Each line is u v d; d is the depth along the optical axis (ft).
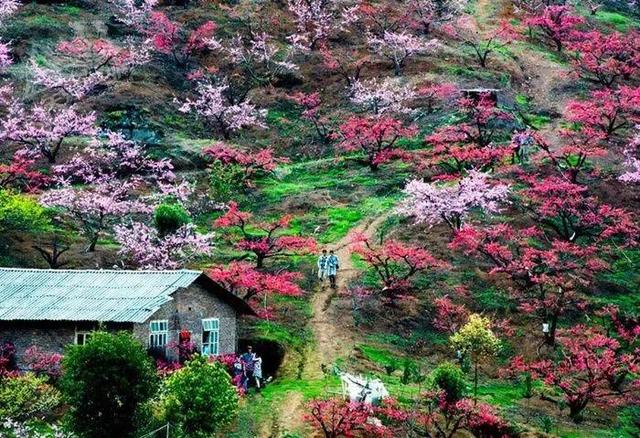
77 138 256.11
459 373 147.54
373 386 145.38
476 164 238.48
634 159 240.12
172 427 122.83
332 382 156.04
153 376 122.93
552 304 186.09
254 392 152.25
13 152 246.47
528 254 192.34
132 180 236.84
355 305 188.65
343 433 135.95
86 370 118.01
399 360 172.24
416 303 191.72
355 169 257.96
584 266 203.41
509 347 181.47
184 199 225.15
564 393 164.96
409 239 214.69
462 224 212.23
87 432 118.32
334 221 227.61
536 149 252.83
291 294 182.60
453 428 143.33
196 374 126.93
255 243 199.00
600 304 194.70
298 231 222.89
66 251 201.77
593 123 258.16
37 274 160.66
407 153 250.16
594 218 211.82
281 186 249.34
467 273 202.69
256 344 171.53
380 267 204.95
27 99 272.92
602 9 386.32
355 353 170.40
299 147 273.33
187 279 154.61
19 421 132.46
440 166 245.45
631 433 158.20
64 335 148.36
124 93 276.82
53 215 218.38
